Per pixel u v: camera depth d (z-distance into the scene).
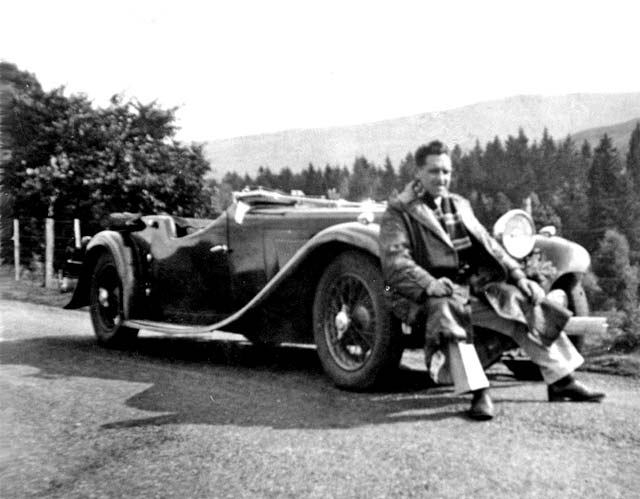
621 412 3.21
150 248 5.82
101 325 5.96
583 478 2.38
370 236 3.79
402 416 3.26
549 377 3.45
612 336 5.06
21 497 2.42
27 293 10.73
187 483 2.50
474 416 3.15
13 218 13.69
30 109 15.20
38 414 3.47
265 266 4.90
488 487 2.31
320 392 3.89
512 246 4.00
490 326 3.57
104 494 2.44
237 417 3.35
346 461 2.62
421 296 3.32
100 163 15.31
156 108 16.64
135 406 3.62
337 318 4.00
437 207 3.64
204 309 5.42
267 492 2.38
